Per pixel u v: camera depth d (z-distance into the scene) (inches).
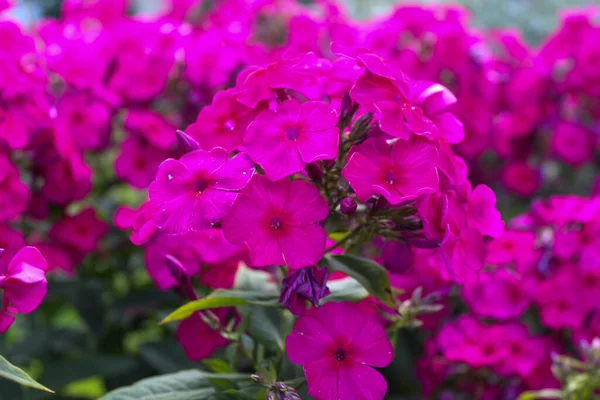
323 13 29.9
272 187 14.4
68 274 23.0
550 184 31.0
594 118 30.2
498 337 19.6
